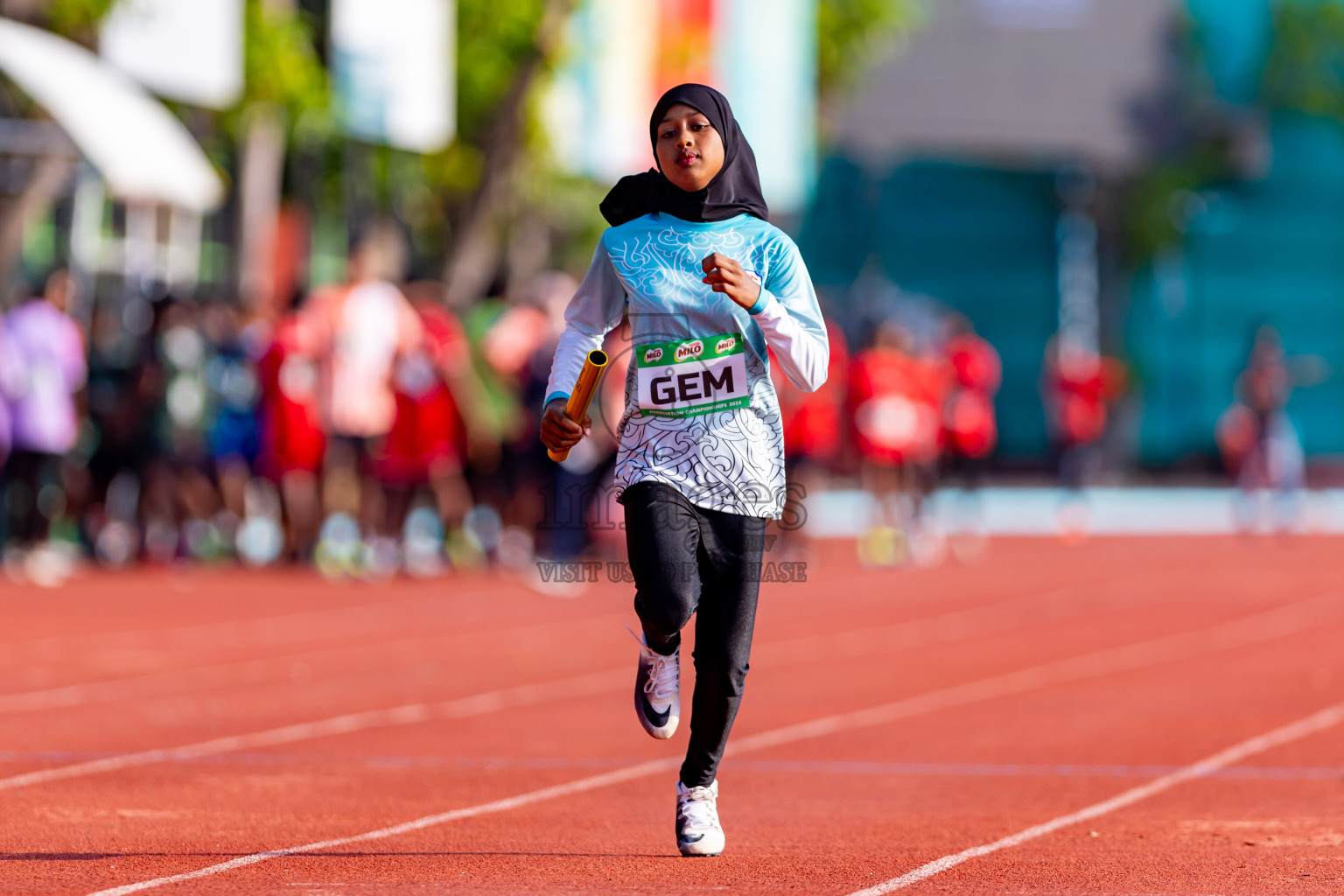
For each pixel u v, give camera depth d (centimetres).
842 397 6588
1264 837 1908
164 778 2259
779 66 7106
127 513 5659
